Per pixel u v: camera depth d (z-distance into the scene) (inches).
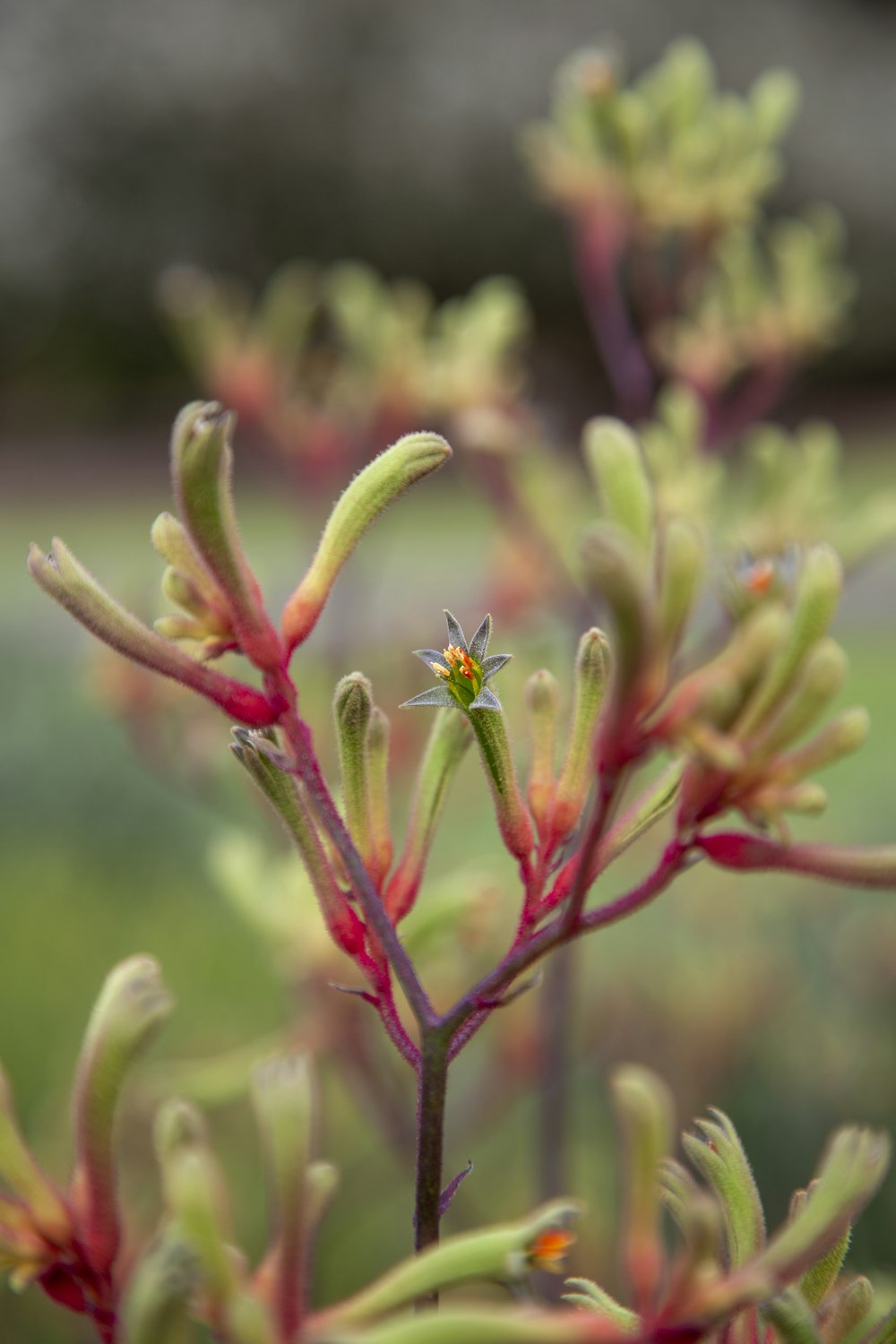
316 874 14.5
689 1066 41.9
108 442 222.2
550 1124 34.1
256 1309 11.8
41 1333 31.3
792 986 44.5
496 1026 36.5
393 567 124.3
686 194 38.3
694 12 226.2
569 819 14.5
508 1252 12.1
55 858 68.2
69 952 60.1
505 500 38.6
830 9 234.1
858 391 233.3
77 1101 13.4
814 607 12.9
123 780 70.1
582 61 38.0
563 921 13.8
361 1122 40.9
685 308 41.5
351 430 41.8
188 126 220.2
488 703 14.0
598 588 11.9
